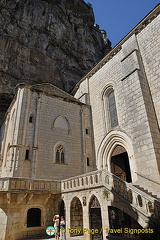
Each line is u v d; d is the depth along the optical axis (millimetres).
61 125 18688
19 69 25672
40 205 12070
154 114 13430
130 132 14523
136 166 12742
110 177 9281
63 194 12469
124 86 15531
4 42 24812
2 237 10047
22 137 15344
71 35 34750
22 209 11180
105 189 9336
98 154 18297
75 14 38281
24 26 28422
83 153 18703
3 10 26688
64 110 19688
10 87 24625
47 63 29125
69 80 31969
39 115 17328
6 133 22438
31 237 10969
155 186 10938
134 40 16875
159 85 13633
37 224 11711
